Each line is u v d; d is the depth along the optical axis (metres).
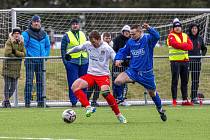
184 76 42.38
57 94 43.81
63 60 40.84
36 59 41.03
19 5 115.50
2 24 47.09
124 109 38.97
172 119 32.72
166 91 47.09
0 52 48.09
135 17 58.78
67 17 57.66
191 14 55.47
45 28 55.44
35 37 41.56
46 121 31.78
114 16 58.22
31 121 31.80
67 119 30.83
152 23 58.28
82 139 24.98
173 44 41.78
